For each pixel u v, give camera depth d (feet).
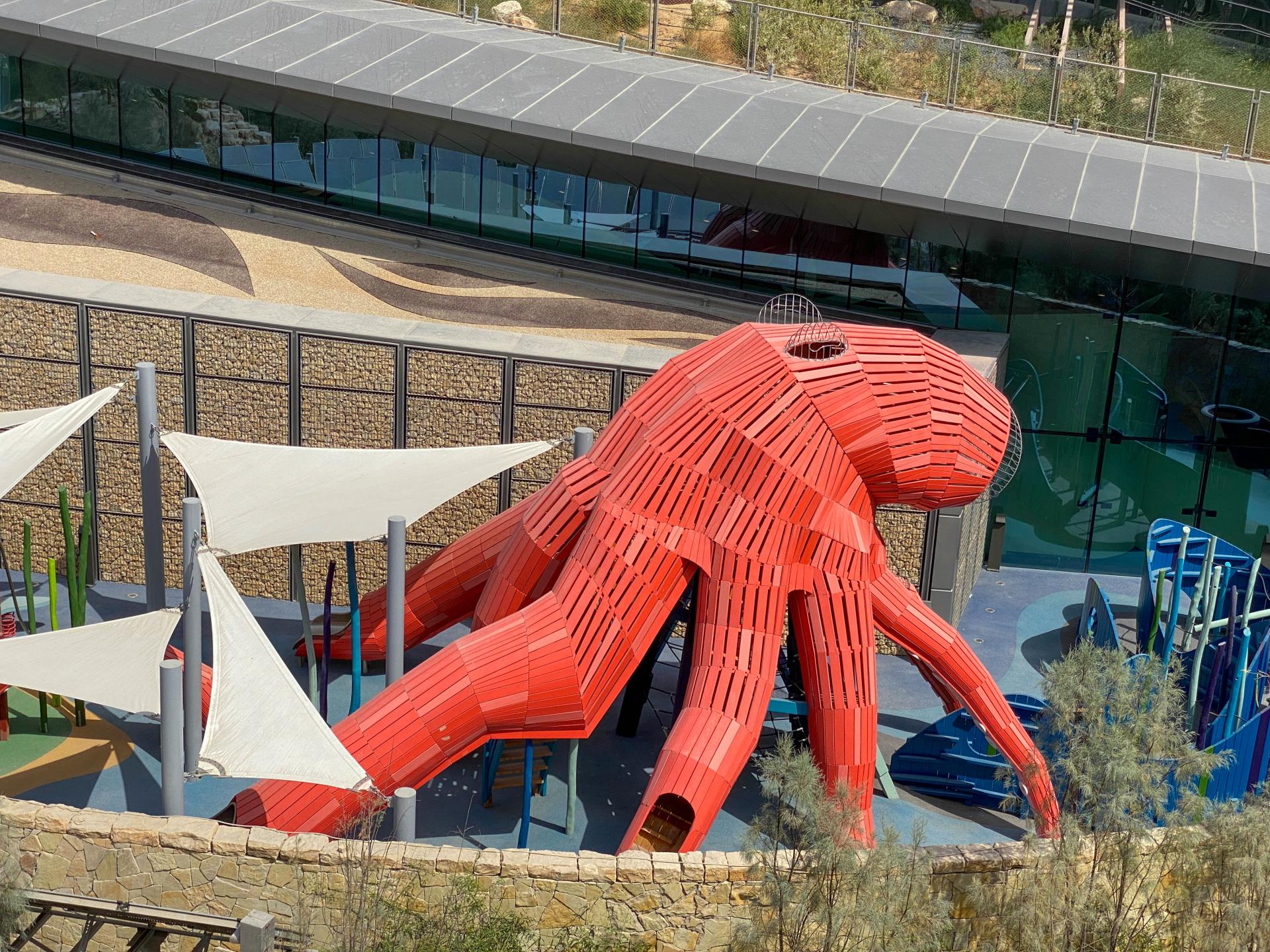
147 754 66.74
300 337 78.38
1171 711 59.98
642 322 88.33
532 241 92.22
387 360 78.38
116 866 52.11
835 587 60.08
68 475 82.23
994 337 89.40
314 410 79.77
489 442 79.25
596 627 58.75
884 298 90.07
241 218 94.43
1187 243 81.66
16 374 81.30
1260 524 92.94
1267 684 68.74
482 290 89.61
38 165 97.76
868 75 101.24
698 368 62.64
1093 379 91.15
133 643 59.62
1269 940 50.65
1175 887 53.36
